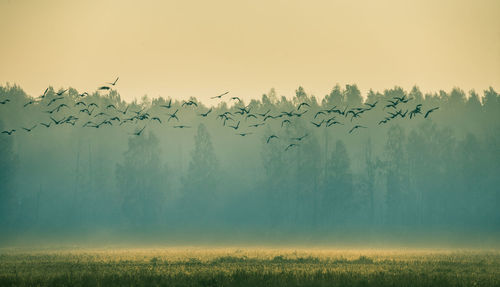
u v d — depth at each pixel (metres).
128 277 25.94
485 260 41.94
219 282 24.53
